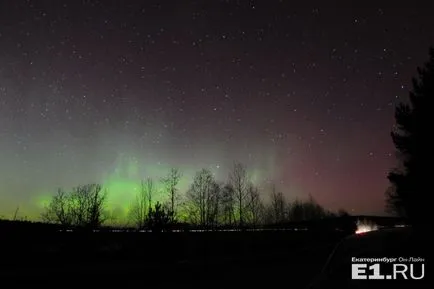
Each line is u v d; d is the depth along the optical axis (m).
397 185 30.20
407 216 29.83
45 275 11.68
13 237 19.16
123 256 19.36
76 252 19.03
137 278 13.23
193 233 26.06
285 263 20.41
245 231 31.47
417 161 28.73
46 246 19.06
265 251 27.16
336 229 51.66
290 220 59.09
